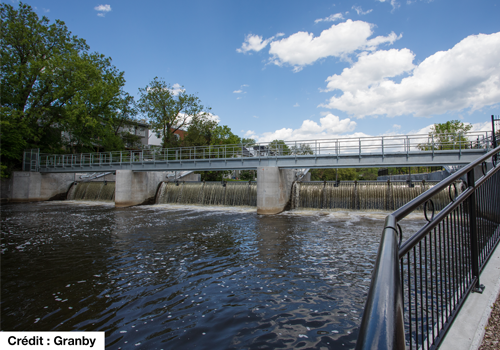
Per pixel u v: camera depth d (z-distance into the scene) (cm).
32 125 4012
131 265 1139
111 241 1525
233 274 1029
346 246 1378
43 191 4156
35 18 3809
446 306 311
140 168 3359
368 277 987
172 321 724
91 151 4878
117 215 2511
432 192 272
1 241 1543
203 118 5034
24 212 2759
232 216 2402
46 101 3969
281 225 1936
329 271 1046
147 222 2111
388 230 195
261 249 1338
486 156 421
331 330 672
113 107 4566
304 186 2886
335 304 798
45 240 1559
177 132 6456
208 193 3278
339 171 8075
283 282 952
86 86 3950
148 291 901
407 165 2238
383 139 2281
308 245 1402
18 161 4062
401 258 229
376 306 131
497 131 1681
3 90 3644
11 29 3609
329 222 2047
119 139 4941
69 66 3791
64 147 4875
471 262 386
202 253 1285
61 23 4022
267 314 749
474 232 385
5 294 891
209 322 716
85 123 4019
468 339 288
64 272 1071
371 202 2530
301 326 691
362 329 125
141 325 709
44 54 3944
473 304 350
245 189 3055
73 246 1429
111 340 649
